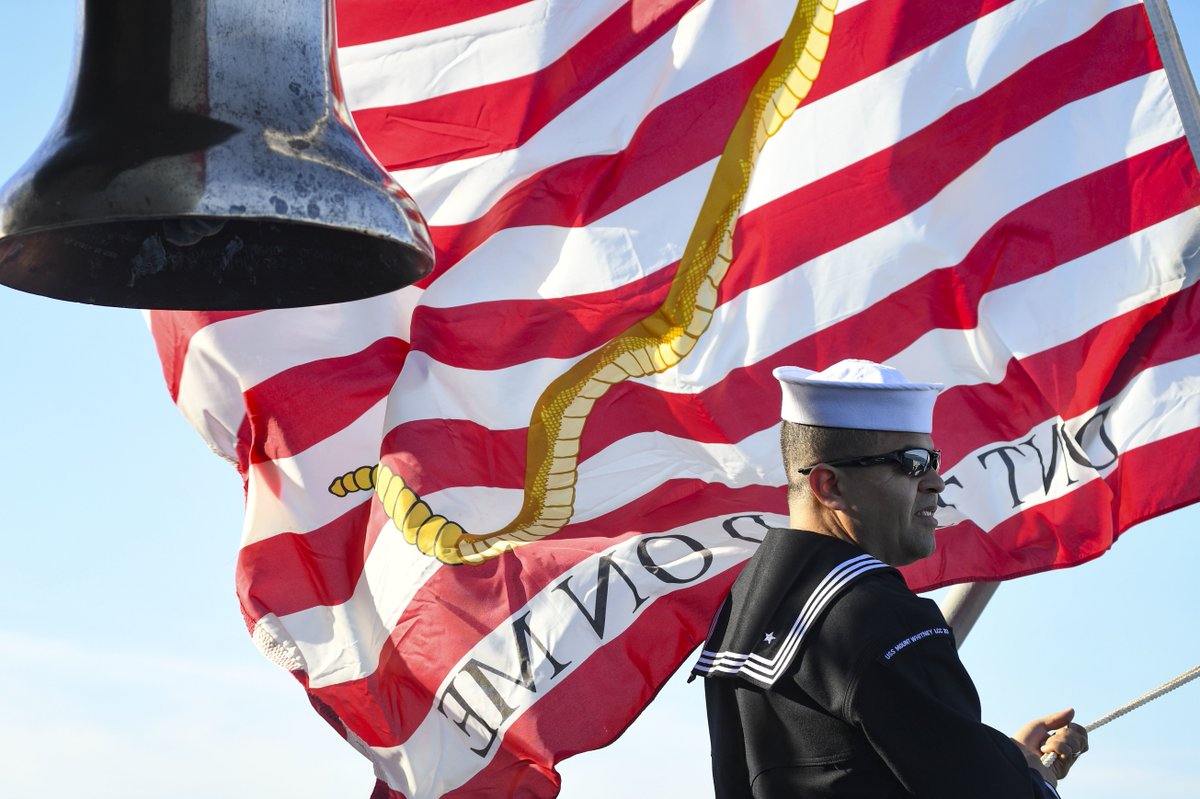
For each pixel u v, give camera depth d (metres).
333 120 3.58
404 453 7.42
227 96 3.41
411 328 7.70
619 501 7.38
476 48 7.98
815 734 4.45
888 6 7.78
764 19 7.91
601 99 7.89
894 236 7.52
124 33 3.42
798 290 7.55
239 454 7.76
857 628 4.41
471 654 7.11
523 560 7.21
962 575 6.94
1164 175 7.31
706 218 7.72
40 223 3.26
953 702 4.29
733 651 4.77
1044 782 4.59
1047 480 7.03
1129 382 7.09
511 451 7.47
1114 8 7.53
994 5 7.69
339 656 7.35
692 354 7.55
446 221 7.82
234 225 4.11
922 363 7.38
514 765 6.98
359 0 8.06
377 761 7.27
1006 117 7.55
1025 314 7.29
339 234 4.07
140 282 4.08
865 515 4.96
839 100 7.76
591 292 7.67
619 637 7.07
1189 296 7.13
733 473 7.38
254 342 7.63
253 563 7.52
